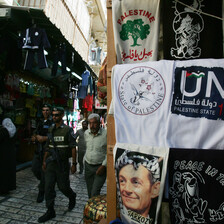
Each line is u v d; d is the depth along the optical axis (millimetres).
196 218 1126
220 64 1249
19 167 5770
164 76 1323
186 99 1269
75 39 5281
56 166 3115
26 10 3400
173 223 1163
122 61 1566
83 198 4078
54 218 3143
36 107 6895
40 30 3754
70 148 3275
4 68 4797
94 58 10023
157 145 1288
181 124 1258
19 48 4129
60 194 4254
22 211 3324
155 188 1205
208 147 1194
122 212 1304
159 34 1549
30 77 6309
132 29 1558
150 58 1525
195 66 1282
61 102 7766
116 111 1401
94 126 3123
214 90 1227
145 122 1331
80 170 5973
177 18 1517
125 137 1374
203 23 1494
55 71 4887
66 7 4543
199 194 1134
